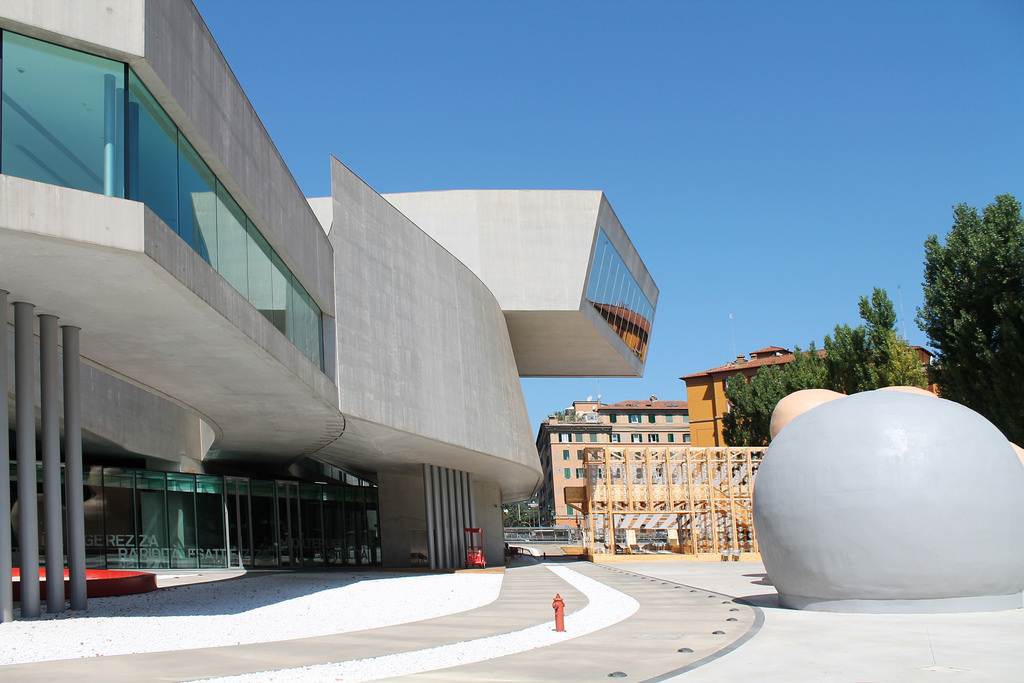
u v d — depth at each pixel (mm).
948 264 31734
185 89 14297
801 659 8766
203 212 15266
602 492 41875
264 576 27078
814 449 13172
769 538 13664
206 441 32219
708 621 12609
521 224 36781
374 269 25234
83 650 10219
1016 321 29047
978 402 30250
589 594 19078
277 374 19016
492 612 15195
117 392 25828
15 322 13875
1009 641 9672
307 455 31484
